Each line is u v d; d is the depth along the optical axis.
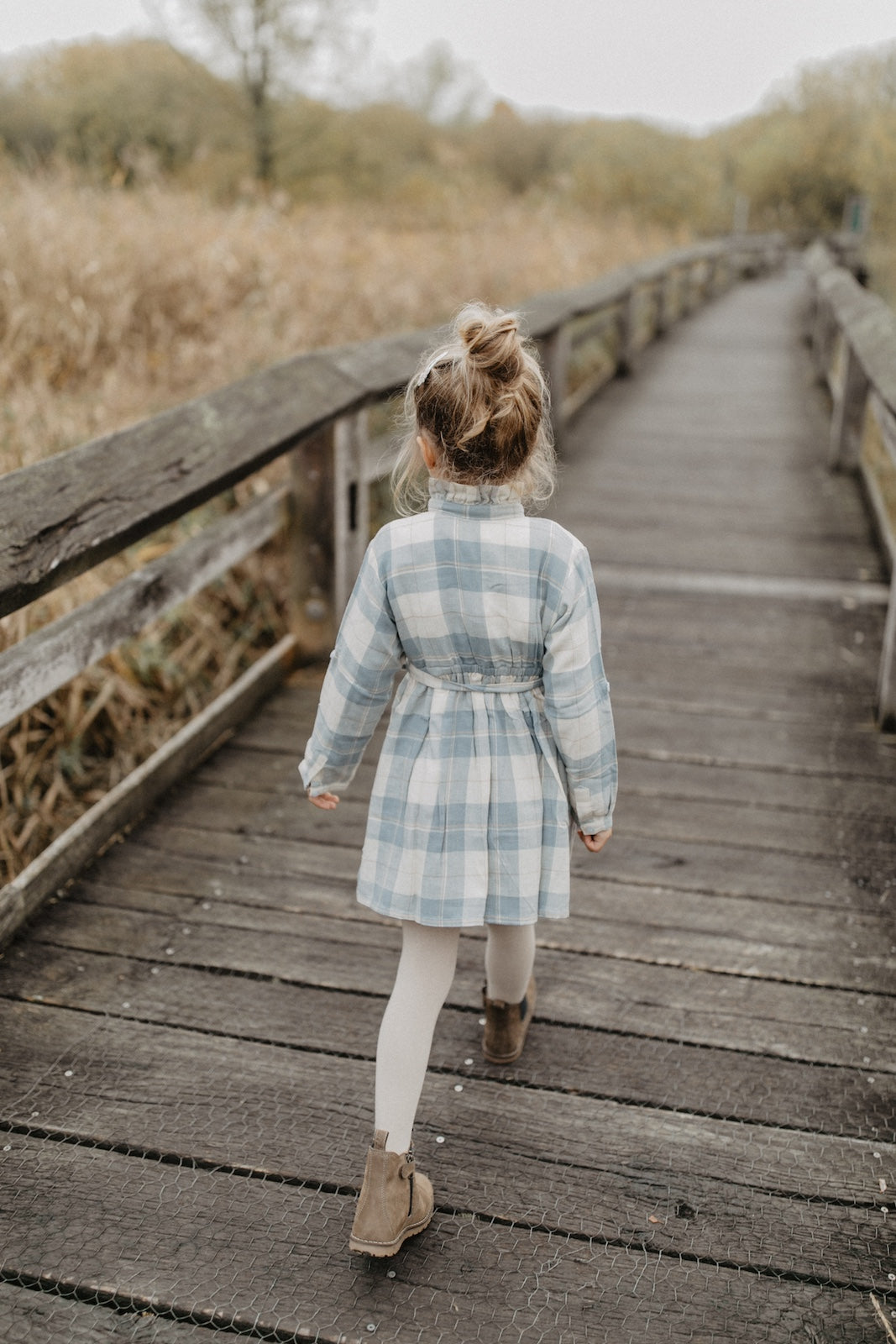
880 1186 1.79
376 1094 1.61
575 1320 1.56
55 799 3.20
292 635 3.88
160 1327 1.54
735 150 31.94
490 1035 2.02
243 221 7.91
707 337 13.16
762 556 5.09
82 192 7.27
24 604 2.07
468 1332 1.54
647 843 2.81
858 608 4.46
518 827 1.58
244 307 6.20
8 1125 1.89
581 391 8.98
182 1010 2.19
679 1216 1.73
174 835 2.84
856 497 6.06
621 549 5.18
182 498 2.56
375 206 14.13
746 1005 2.22
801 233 29.33
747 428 7.96
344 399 3.50
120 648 3.58
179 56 17.45
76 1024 2.14
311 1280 1.61
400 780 1.60
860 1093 2.00
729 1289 1.61
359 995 2.25
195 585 3.02
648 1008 2.21
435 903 1.57
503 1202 1.75
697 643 4.12
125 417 4.49
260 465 3.00
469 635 1.54
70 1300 1.58
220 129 18.03
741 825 2.90
